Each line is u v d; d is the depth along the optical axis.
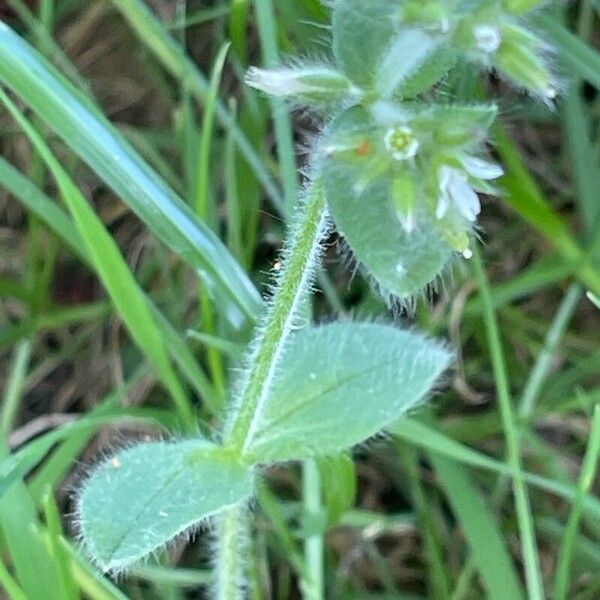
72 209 0.08
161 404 0.10
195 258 0.08
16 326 0.10
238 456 0.07
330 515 0.09
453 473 0.09
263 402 0.07
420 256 0.06
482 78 0.10
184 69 0.10
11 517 0.08
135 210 0.08
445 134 0.06
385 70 0.06
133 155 0.08
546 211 0.10
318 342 0.08
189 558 0.10
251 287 0.09
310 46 0.10
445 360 0.08
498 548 0.09
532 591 0.08
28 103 0.08
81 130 0.08
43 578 0.08
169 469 0.07
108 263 0.08
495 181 0.10
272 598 0.10
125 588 0.10
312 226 0.07
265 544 0.10
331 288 0.10
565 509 0.10
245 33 0.10
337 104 0.06
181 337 0.09
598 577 0.10
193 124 0.10
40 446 0.08
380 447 0.10
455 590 0.10
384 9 0.06
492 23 0.06
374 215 0.06
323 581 0.10
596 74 0.10
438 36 0.06
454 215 0.06
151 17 0.10
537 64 0.06
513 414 0.10
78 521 0.07
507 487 0.10
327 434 0.07
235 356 0.09
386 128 0.06
